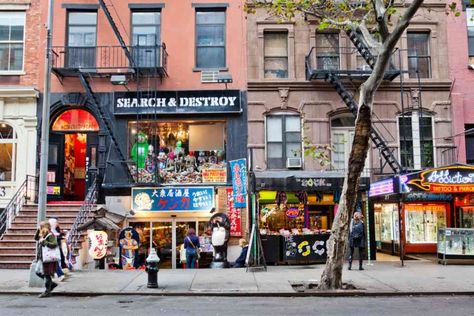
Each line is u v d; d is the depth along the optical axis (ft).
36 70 62.03
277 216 60.29
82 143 65.26
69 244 49.01
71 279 43.93
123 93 61.21
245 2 57.26
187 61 62.54
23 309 32.30
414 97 62.28
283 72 63.36
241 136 61.21
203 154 62.13
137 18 63.67
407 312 31.14
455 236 53.01
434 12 63.98
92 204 56.29
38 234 39.34
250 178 54.80
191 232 53.93
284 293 37.81
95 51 62.28
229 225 55.83
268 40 63.87
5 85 61.62
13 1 62.80
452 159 61.41
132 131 62.39
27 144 60.90
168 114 61.31
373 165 61.36
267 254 54.44
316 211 61.36
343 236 39.19
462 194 62.03
